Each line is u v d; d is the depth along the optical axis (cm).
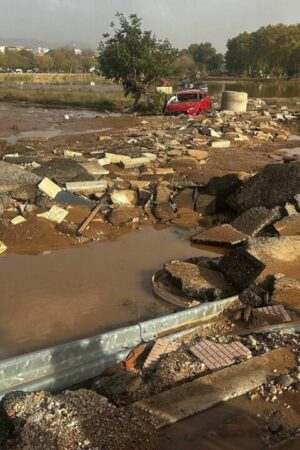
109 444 410
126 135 2133
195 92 2870
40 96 4088
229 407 469
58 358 527
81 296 733
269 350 566
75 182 1170
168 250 921
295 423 450
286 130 2452
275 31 10469
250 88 6500
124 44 3294
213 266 806
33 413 441
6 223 961
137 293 749
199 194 1168
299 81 8725
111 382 507
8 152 1725
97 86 6075
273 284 707
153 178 1350
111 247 927
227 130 2200
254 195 1073
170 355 554
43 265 837
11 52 11144
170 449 414
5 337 620
